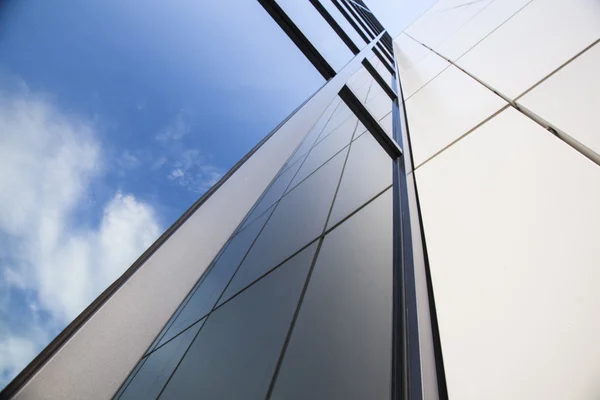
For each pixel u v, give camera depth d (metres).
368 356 1.66
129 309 0.97
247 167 1.83
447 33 6.63
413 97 5.26
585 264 1.44
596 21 2.51
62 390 0.75
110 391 0.79
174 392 3.29
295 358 2.05
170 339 5.04
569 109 2.13
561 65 2.51
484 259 1.84
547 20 3.18
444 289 1.89
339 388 1.62
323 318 2.17
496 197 2.11
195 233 1.31
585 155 1.82
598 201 1.59
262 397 1.98
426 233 2.37
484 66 3.68
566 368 1.21
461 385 1.41
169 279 1.10
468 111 3.23
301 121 2.63
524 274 1.61
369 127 3.97
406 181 3.11
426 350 1.58
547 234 1.67
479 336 1.53
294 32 4.15
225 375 2.62
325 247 3.02
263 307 3.03
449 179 2.65
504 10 4.39
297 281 2.88
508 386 1.30
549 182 1.88
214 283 5.36
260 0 3.96
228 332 3.25
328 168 5.19
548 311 1.41
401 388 1.41
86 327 0.88
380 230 2.63
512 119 2.56
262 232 5.15
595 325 1.24
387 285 2.03
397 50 12.16
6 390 0.71
